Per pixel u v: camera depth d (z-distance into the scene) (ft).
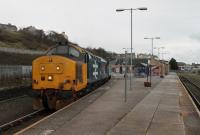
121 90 104.47
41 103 66.59
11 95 98.94
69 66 66.08
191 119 54.95
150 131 42.47
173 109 62.75
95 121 48.96
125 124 46.80
